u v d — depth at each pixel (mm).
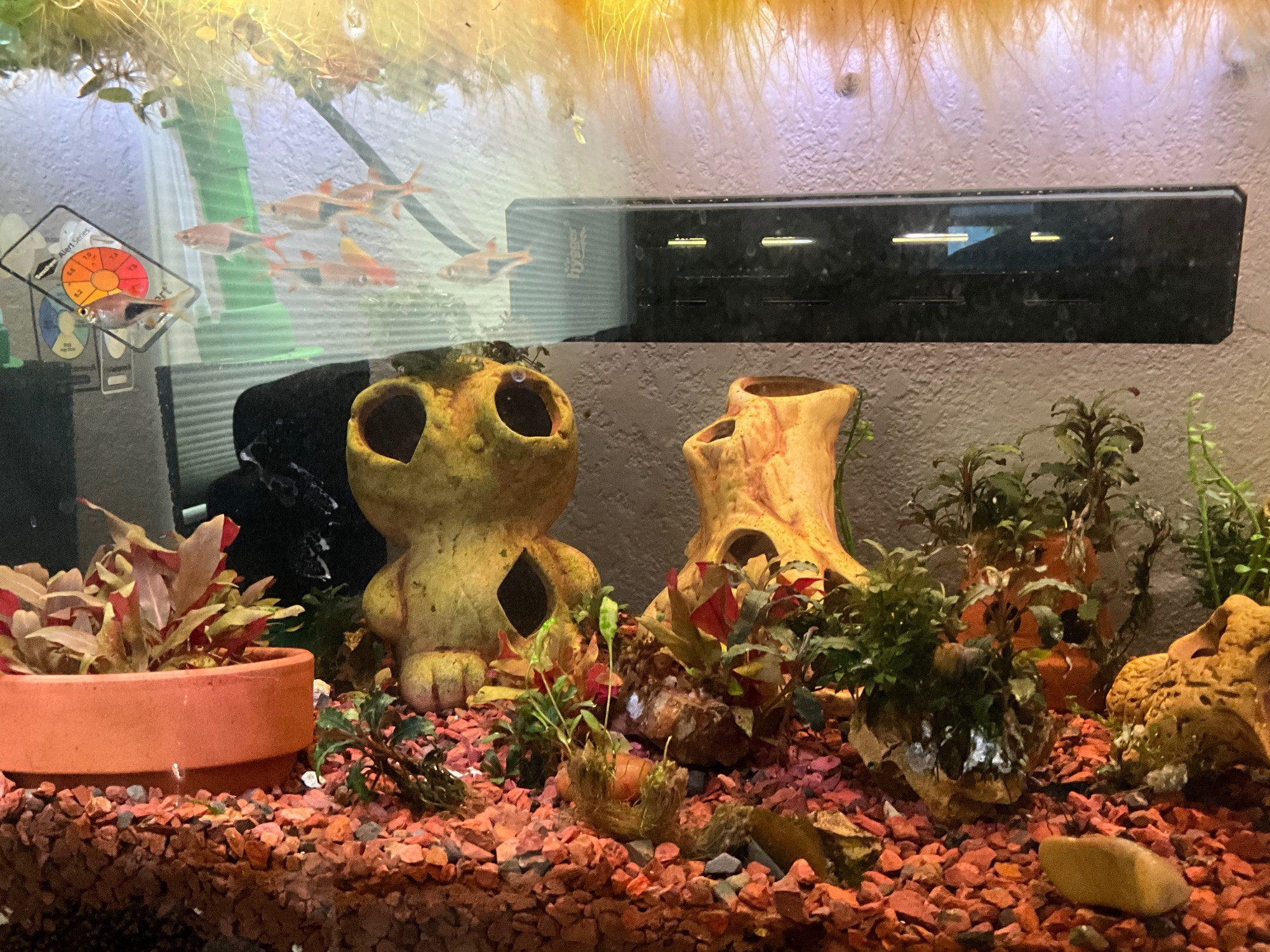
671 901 280
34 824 332
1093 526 427
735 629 354
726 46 406
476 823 314
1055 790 338
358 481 468
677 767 328
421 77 419
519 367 473
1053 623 318
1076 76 399
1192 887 275
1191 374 435
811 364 485
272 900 312
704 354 499
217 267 445
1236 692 315
